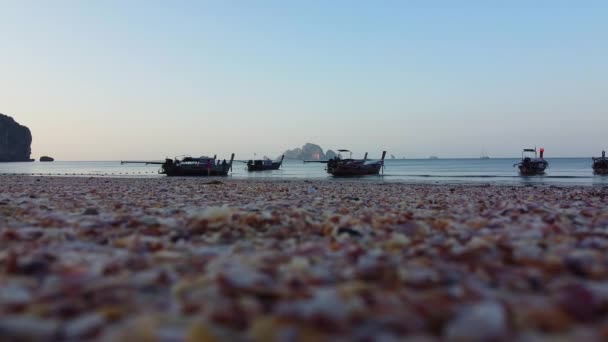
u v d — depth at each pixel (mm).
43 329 2145
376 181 35219
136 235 5422
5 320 2221
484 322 2184
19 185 23438
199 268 3641
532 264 3686
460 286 3020
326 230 6039
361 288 2871
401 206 10688
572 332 2199
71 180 33469
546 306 2549
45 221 6598
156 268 3574
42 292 2787
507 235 5438
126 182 29250
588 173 55219
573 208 10039
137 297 2760
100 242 5059
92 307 2547
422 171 71562
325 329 2211
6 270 3295
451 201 12391
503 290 3033
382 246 4840
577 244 4816
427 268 3539
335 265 3781
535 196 14969
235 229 6094
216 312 2377
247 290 2797
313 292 2842
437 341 2135
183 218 7102
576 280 3250
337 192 17766
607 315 2404
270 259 4020
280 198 13656
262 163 83375
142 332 2072
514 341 2102
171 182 29719
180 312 2479
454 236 5699
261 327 2195
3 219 7172
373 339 2127
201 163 61031
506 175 48844
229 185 25047
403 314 2391
